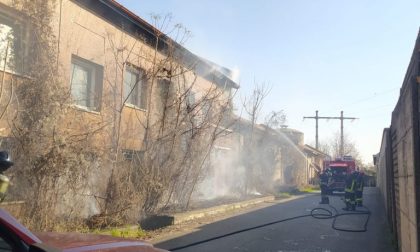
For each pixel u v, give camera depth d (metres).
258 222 14.44
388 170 13.73
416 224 5.27
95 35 13.22
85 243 2.88
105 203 11.40
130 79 14.85
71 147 9.95
